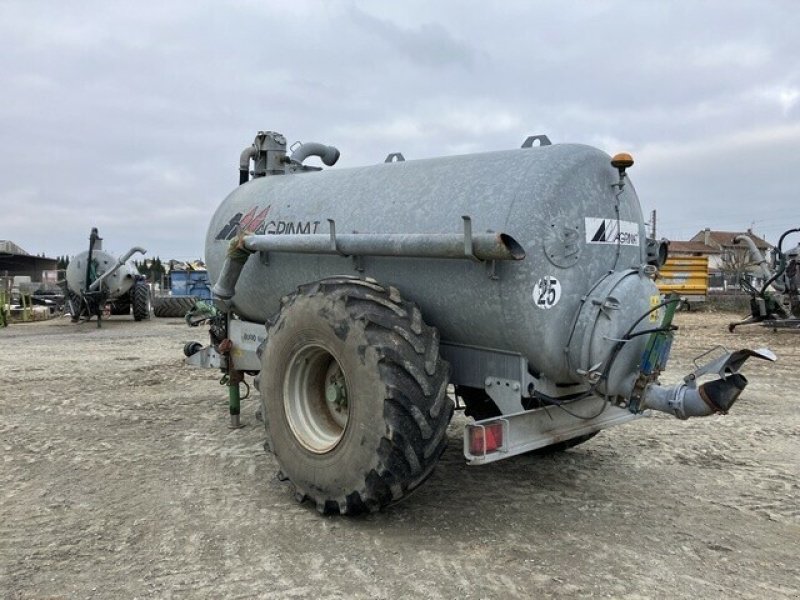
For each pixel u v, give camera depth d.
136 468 4.81
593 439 5.59
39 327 17.77
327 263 4.44
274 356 3.97
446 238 3.51
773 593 3.00
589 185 3.74
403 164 4.45
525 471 4.71
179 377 8.85
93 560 3.30
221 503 4.07
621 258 3.95
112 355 11.23
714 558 3.36
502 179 3.72
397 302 3.61
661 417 6.39
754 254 14.19
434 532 3.62
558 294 3.58
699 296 20.23
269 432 4.04
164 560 3.29
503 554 3.36
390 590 2.99
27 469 4.80
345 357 3.50
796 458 5.09
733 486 4.44
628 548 3.46
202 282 25.06
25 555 3.35
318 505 3.78
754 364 9.73
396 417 3.30
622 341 3.54
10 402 7.18
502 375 3.78
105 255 18.27
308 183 4.99
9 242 58.41
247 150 6.02
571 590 3.00
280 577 3.11
